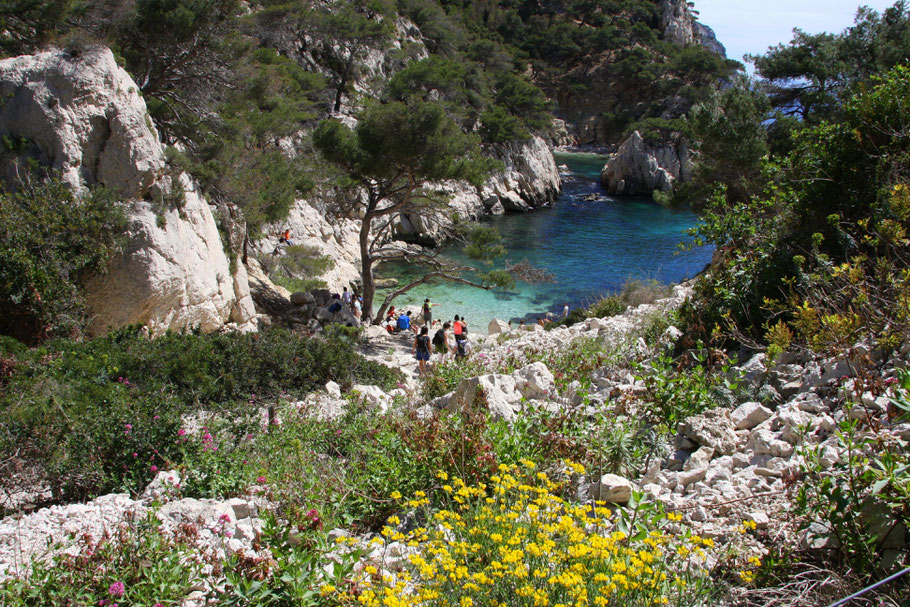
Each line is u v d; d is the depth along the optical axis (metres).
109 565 3.86
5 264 11.20
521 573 2.93
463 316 26.73
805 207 8.93
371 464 5.46
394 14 58.12
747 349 7.86
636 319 12.95
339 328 19.34
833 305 6.18
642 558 2.96
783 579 3.37
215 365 10.88
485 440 5.31
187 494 5.60
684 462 5.25
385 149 20.23
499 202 52.84
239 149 20.47
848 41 25.72
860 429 4.55
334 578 3.41
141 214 13.71
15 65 13.28
